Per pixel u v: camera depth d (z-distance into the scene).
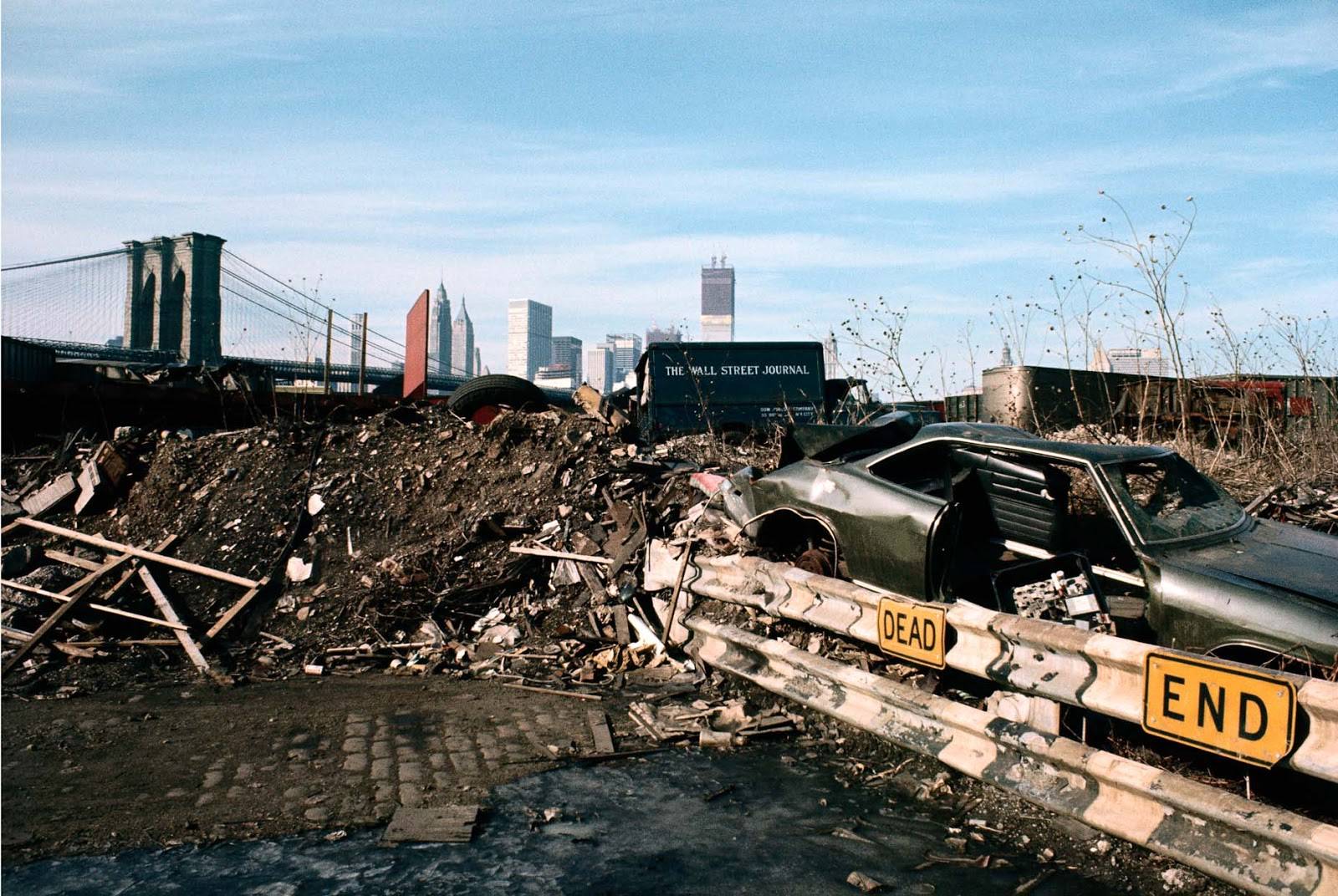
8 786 4.44
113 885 3.44
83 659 6.77
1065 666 4.02
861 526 5.41
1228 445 9.36
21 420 11.95
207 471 9.66
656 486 8.52
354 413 13.82
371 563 8.12
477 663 6.77
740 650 6.07
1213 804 3.29
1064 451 5.19
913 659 4.77
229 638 7.34
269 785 4.46
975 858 3.65
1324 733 3.04
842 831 3.92
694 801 4.27
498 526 8.17
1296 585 4.01
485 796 4.33
